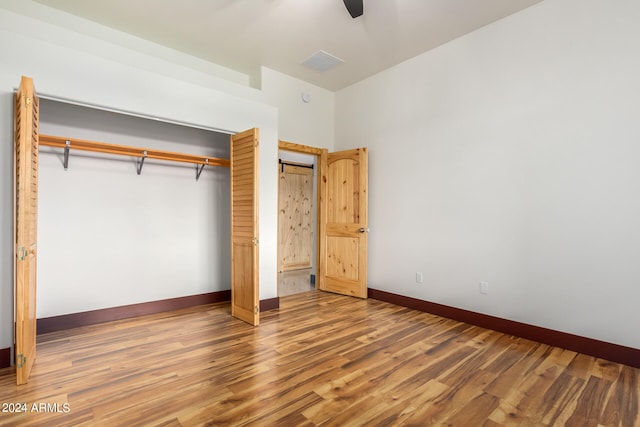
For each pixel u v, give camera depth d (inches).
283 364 89.6
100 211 125.3
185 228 147.3
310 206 267.9
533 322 111.0
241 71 165.6
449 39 134.6
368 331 117.0
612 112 96.0
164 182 141.3
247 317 125.2
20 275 75.6
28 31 107.3
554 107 107.0
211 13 118.0
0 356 84.8
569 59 104.0
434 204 140.9
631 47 93.0
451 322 128.6
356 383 79.7
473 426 64.1
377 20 121.5
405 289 151.7
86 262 122.3
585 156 100.7
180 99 119.0
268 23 124.1
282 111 167.0
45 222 114.1
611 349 94.3
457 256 132.6
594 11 99.2
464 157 130.6
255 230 120.6
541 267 109.6
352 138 179.5
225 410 68.2
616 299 94.9
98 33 124.3
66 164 114.8
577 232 102.2
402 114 154.5
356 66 159.3
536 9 111.0
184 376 82.4
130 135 132.6
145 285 135.9
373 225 167.3
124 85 106.9
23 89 74.9
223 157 158.2
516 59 116.0
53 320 114.7
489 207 123.0
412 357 95.0
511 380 82.1
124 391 75.2
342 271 174.1
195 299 149.3
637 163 91.8
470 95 129.0
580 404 71.8
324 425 63.7
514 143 116.3
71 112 119.7
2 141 85.8
